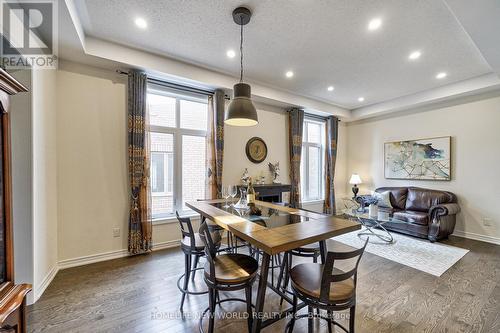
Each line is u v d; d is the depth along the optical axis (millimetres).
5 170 1114
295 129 5117
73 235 2908
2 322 948
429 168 4766
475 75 3811
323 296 1356
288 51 3080
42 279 2330
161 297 2236
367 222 4707
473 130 4199
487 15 2072
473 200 4188
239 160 4469
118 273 2717
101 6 2232
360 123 6180
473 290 2395
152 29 2619
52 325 1824
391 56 3193
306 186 5809
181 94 3783
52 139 2650
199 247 2111
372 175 5883
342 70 3658
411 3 2150
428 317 1964
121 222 3238
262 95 4309
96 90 3080
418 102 4668
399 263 3078
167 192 3746
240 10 2248
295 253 2184
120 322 1873
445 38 2734
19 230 2074
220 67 3584
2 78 1035
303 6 2211
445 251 3512
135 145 3223
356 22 2447
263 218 2004
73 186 2914
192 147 3979
